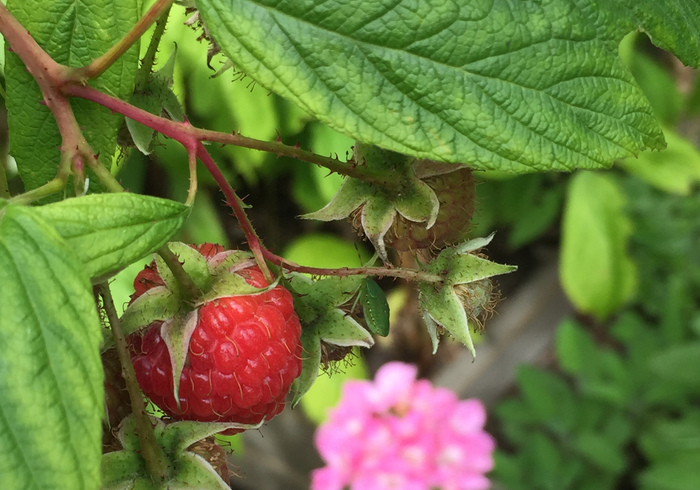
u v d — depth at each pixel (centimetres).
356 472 35
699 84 42
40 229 11
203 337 13
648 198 46
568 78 12
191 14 15
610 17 13
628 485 45
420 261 15
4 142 21
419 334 47
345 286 15
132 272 24
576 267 40
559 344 43
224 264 14
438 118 12
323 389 37
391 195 14
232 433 14
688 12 13
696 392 40
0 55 15
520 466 41
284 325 14
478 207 16
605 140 12
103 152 14
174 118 15
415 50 12
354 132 12
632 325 43
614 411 41
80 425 10
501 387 50
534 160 12
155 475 13
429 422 36
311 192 36
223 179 13
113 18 13
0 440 10
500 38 12
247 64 12
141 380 14
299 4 12
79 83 12
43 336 10
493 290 16
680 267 45
